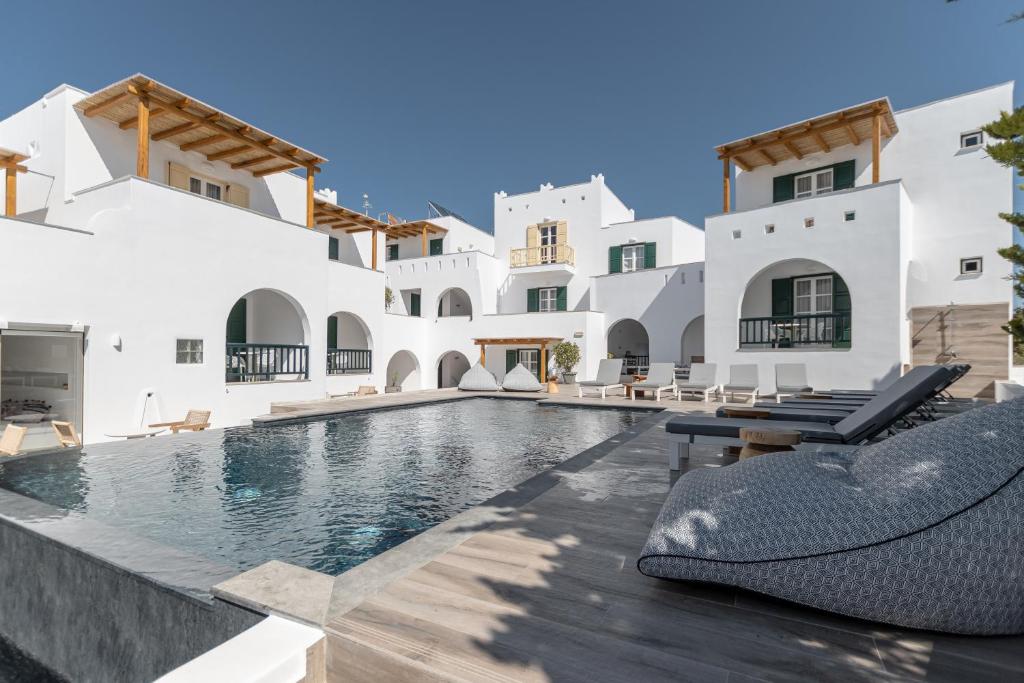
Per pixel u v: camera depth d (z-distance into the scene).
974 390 10.73
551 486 4.08
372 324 15.68
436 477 5.25
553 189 20.52
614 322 17.58
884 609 1.81
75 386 8.12
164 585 2.33
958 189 11.25
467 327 19.48
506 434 7.91
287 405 10.68
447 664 1.67
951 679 1.59
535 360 18.38
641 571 2.23
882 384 10.64
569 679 1.59
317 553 3.32
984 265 10.91
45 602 2.97
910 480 1.90
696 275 15.67
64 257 7.82
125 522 3.89
